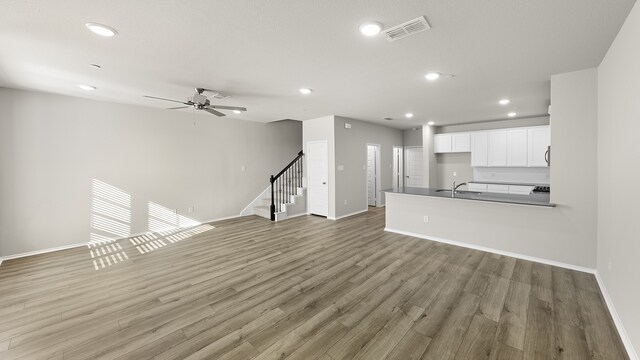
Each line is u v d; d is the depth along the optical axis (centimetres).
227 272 329
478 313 235
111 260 373
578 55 268
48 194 412
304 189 687
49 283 303
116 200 476
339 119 625
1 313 242
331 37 231
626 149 202
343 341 201
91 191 450
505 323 220
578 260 324
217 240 466
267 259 372
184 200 565
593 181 307
